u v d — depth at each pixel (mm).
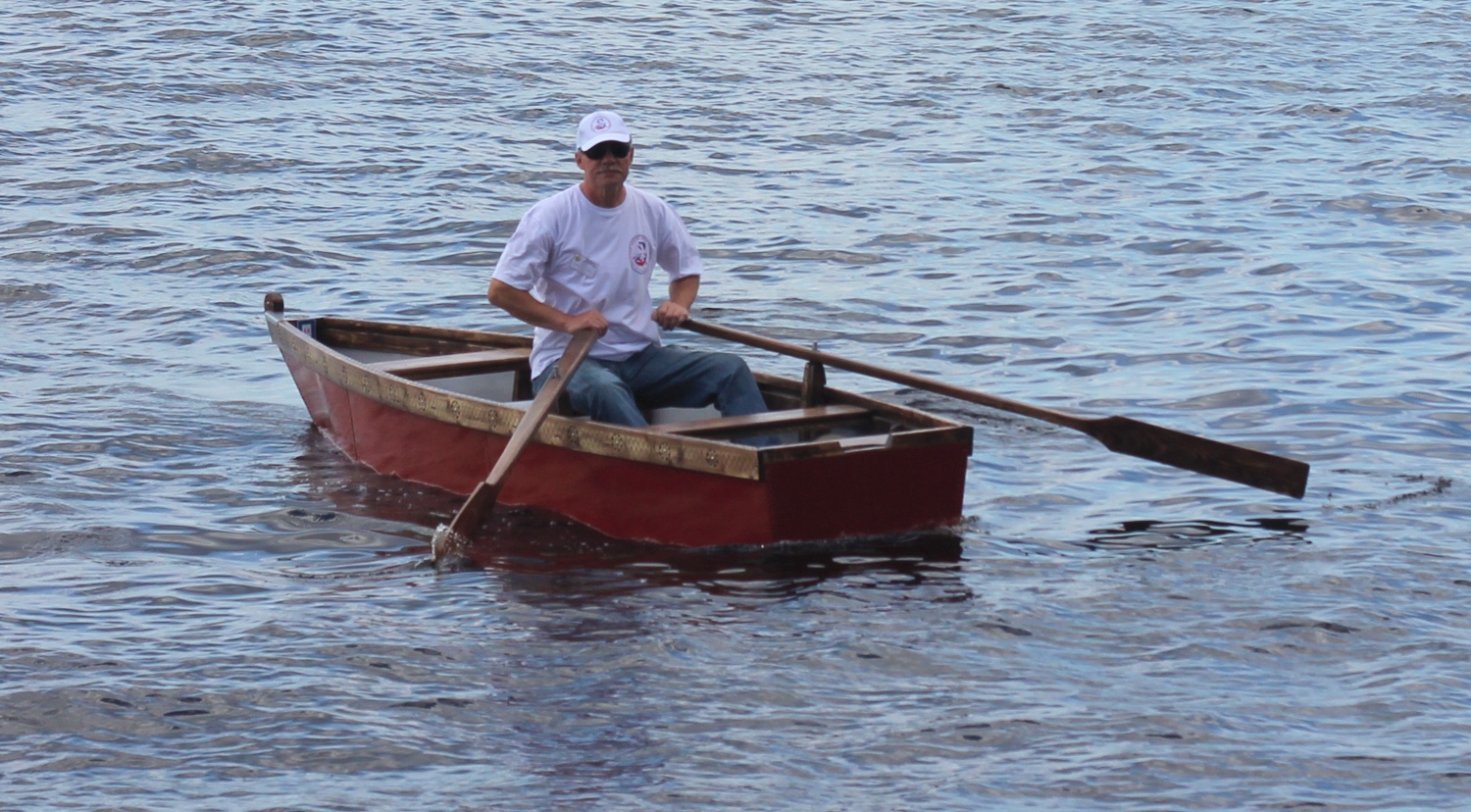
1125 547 15234
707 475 14969
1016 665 12664
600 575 14578
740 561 14852
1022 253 28375
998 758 11234
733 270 27469
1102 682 12367
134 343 22828
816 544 15133
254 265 27422
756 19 54750
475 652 12906
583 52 48688
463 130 38719
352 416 18141
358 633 13266
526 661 12742
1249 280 26281
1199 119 40562
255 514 16297
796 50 49812
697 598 13984
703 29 52781
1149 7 57312
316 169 34594
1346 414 19438
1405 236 29266
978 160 36219
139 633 13273
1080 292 25766
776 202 32344
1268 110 41562
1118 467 17688
